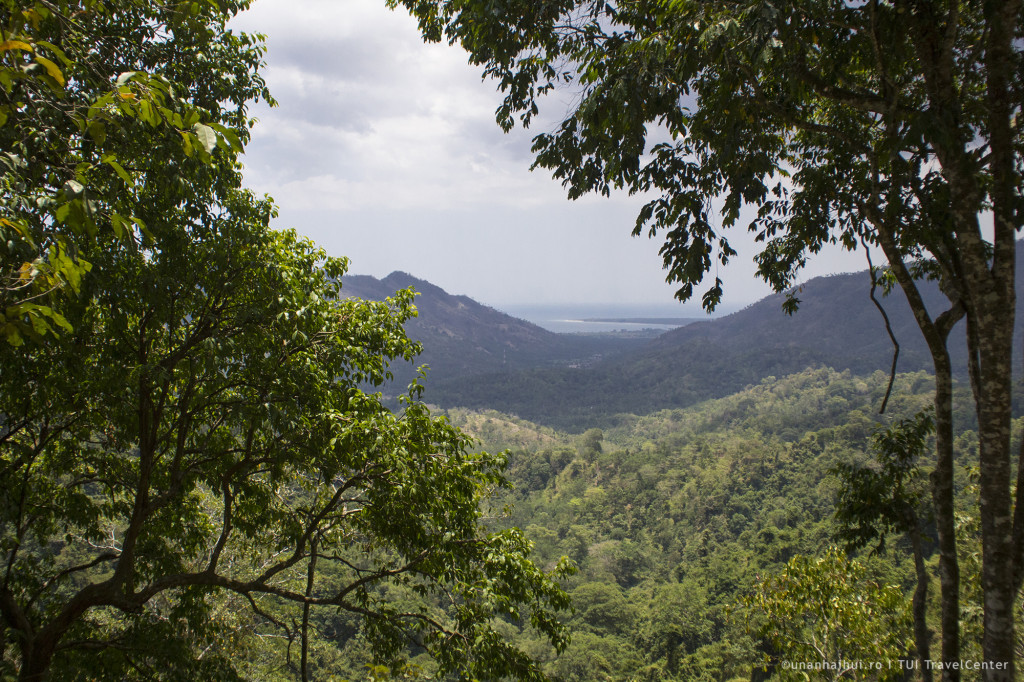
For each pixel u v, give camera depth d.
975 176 5.00
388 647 7.68
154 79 2.15
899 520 7.08
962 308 6.11
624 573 65.62
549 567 64.31
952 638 5.83
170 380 7.23
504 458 8.02
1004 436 4.75
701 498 76.56
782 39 4.73
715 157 6.09
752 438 110.50
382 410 7.57
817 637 12.52
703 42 4.45
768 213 7.35
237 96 7.16
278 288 6.95
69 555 18.81
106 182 4.69
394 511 7.61
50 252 2.16
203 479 8.47
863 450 75.62
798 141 7.42
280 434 7.37
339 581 28.98
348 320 7.97
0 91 2.40
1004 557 4.69
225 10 6.57
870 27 5.20
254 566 10.58
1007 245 4.75
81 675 7.11
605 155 6.05
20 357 5.75
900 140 4.98
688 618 42.62
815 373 180.88
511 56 6.32
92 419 7.67
